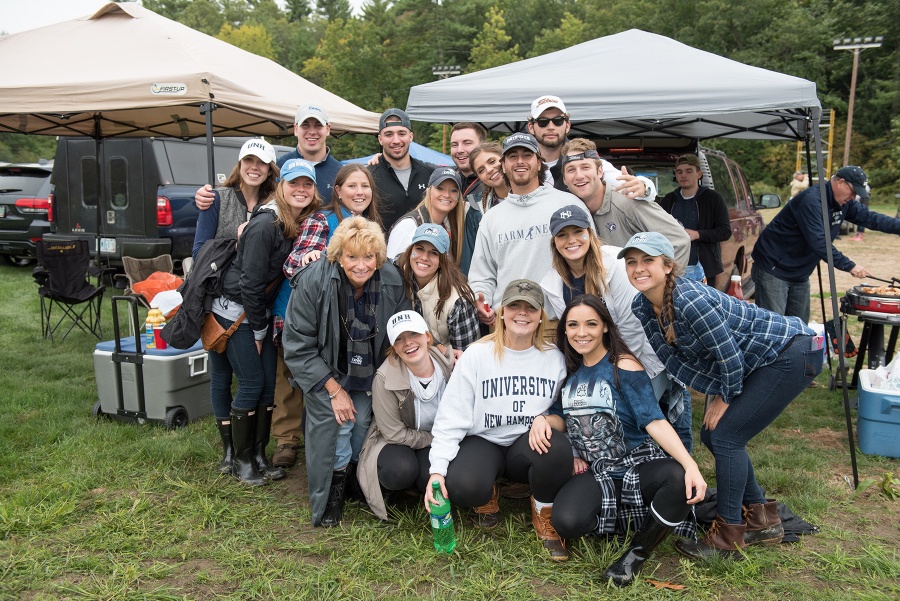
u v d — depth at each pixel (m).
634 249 2.83
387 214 4.67
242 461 3.91
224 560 3.07
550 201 3.70
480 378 3.25
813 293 10.63
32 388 5.50
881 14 42.81
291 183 3.58
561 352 3.29
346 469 3.47
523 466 3.20
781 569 3.08
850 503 3.77
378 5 69.31
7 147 42.69
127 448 4.27
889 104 41.78
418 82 56.88
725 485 3.12
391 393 3.35
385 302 3.43
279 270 3.68
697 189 6.00
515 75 5.37
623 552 3.07
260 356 3.80
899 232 5.26
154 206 9.05
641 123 6.30
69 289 6.88
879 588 2.94
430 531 3.36
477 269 3.89
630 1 53.66
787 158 40.56
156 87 4.68
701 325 2.82
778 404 3.01
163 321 4.75
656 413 3.01
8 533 3.25
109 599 2.77
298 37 84.56
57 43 5.40
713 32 47.12
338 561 3.09
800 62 44.69
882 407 4.35
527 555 3.13
